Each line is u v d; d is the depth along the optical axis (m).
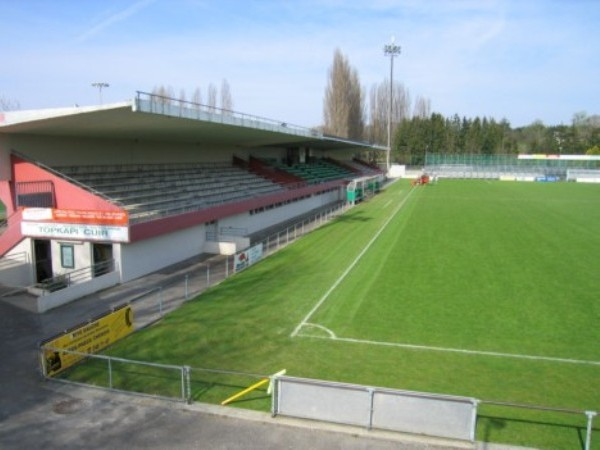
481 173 96.62
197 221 25.73
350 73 84.06
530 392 10.91
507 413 10.01
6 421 9.62
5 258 21.59
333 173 62.88
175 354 12.98
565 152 133.25
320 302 17.36
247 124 25.92
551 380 11.50
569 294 18.27
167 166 31.75
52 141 22.61
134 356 12.85
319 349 13.28
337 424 9.38
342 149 71.81
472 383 11.31
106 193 23.83
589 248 26.38
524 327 14.95
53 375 11.60
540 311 16.38
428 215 39.84
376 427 9.21
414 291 18.72
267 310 16.55
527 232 31.42
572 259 23.83
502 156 103.75
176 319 15.70
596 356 12.88
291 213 42.69
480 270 21.84
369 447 8.65
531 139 145.00
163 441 8.88
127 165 27.86
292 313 16.22
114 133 23.70
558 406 10.30
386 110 108.31
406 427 9.06
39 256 21.83
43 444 8.82
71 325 15.39
